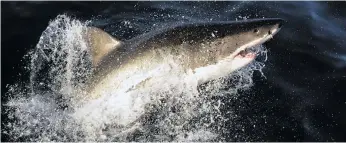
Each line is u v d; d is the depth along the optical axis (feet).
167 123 23.67
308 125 22.84
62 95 25.75
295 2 35.40
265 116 23.57
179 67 23.47
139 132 23.50
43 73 27.94
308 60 27.63
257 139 22.22
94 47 24.88
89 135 23.81
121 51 24.09
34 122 24.57
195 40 23.61
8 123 24.41
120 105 23.71
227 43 23.61
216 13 34.71
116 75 23.57
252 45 23.76
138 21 34.35
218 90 25.40
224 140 22.29
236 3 35.70
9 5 34.86
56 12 34.71
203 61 23.66
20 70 28.43
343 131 22.39
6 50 30.04
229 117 23.65
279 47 28.71
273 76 26.35
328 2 35.04
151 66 23.29
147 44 23.58
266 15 33.86
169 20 34.27
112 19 34.58
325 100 24.35
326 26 31.71
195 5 35.88
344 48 29.04
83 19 34.35
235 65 24.23
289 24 31.86
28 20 33.30
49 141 23.30
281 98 24.76
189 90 24.23
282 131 22.59
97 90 24.04
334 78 26.00
